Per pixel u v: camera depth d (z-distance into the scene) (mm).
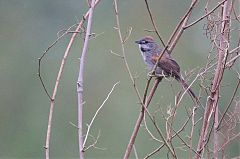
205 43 16406
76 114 18688
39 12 19391
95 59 18688
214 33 7633
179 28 8172
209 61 8391
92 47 18719
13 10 19250
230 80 11188
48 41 19328
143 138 16125
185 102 11023
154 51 9828
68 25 19359
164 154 15805
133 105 18031
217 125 7586
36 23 19344
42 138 18797
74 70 18766
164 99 13930
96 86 18500
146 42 9938
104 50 18688
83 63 7297
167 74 9367
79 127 7125
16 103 19062
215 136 7562
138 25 18609
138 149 16094
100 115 18062
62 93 18688
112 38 18875
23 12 19312
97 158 17375
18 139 18891
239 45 7711
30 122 18844
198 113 9469
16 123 18969
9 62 19125
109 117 18078
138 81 16734
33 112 18969
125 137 17938
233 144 8719
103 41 18797
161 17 18141
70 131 18516
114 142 17938
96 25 19125
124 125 17953
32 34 19344
